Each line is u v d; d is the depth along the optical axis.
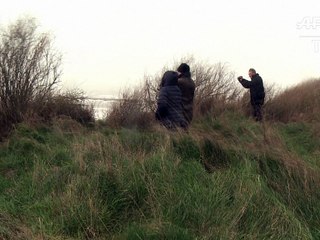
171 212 4.27
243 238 3.98
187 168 5.19
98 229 4.16
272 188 5.00
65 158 5.75
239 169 5.16
